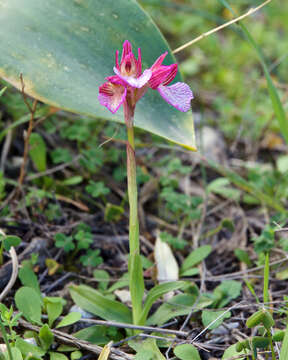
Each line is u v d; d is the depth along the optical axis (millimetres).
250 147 1072
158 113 767
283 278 838
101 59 774
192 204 900
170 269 846
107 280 826
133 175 733
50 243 855
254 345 721
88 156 927
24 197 874
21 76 741
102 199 933
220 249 895
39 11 774
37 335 759
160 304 817
